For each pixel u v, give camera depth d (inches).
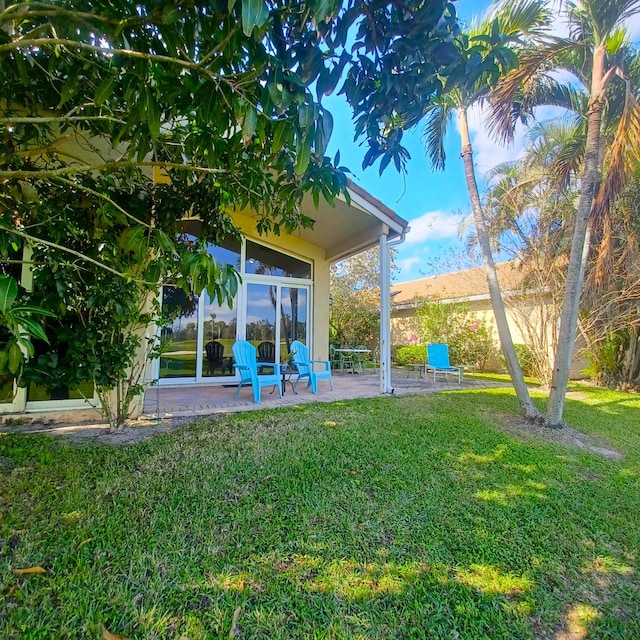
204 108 60.6
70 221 114.0
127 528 76.7
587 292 256.7
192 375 281.6
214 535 76.0
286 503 90.7
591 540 82.6
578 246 173.5
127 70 64.7
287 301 328.5
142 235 91.0
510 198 289.0
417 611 59.7
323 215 254.4
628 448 151.7
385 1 61.6
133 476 101.3
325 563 69.6
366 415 179.9
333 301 513.7
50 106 95.7
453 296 451.2
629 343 315.9
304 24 57.6
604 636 57.5
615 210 249.3
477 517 89.3
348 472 110.7
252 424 157.6
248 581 63.8
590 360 345.1
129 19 53.9
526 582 68.0
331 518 84.8
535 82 204.1
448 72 70.8
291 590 62.4
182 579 63.2
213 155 87.0
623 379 320.8
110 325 133.9
